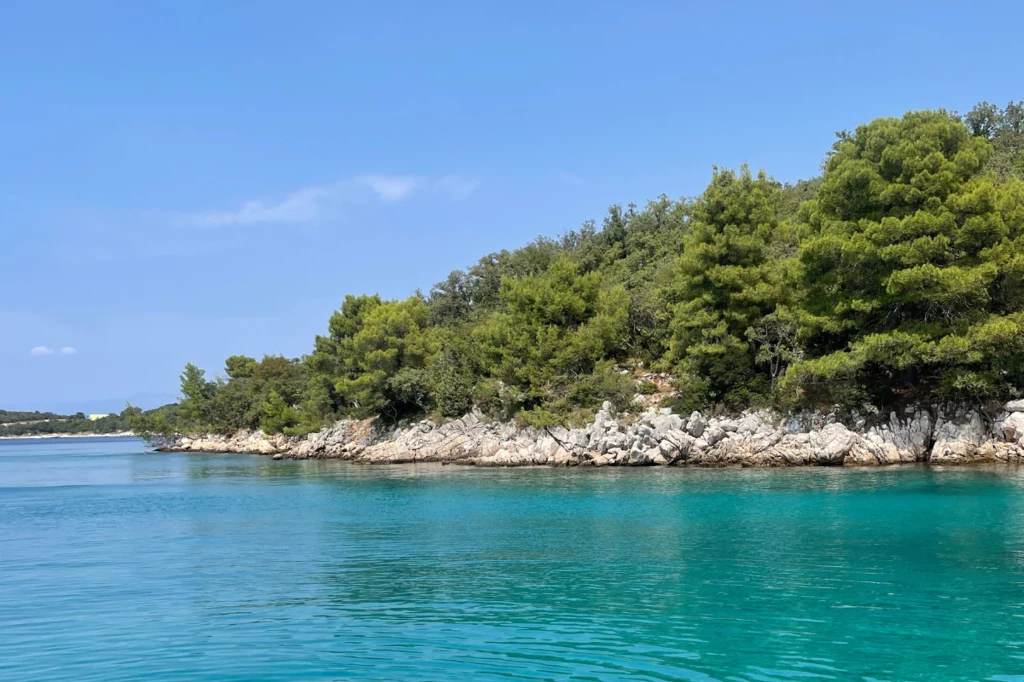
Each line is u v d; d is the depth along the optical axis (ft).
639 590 64.34
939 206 149.28
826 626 52.65
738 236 186.09
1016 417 147.74
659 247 312.29
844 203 168.66
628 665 45.60
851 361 152.35
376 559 82.69
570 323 236.02
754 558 76.07
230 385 465.47
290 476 220.43
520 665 45.96
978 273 140.77
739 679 42.86
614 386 203.72
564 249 371.35
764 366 190.60
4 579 76.23
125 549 94.17
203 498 160.86
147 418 514.68
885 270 154.71
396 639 51.96
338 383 297.53
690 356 187.01
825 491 123.44
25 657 49.96
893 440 160.45
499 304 342.85
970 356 141.38
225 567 80.43
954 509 101.35
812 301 171.22
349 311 349.82
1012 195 151.43
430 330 312.71
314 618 58.03
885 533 86.89
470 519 111.34
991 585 62.64
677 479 152.76
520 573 72.74
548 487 150.41
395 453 259.39
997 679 42.39
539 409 211.00
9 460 399.03
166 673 45.98
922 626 52.21
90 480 231.50
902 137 158.20
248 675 45.32
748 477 149.59
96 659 49.21
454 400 254.47
